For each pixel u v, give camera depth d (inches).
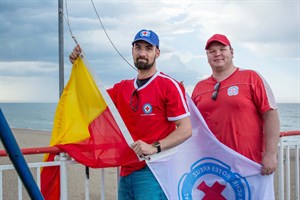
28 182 60.0
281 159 173.8
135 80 130.4
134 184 126.4
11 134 56.6
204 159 144.4
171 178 132.6
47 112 3314.5
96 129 134.6
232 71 145.0
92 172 346.9
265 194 139.4
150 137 124.3
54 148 133.1
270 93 138.4
